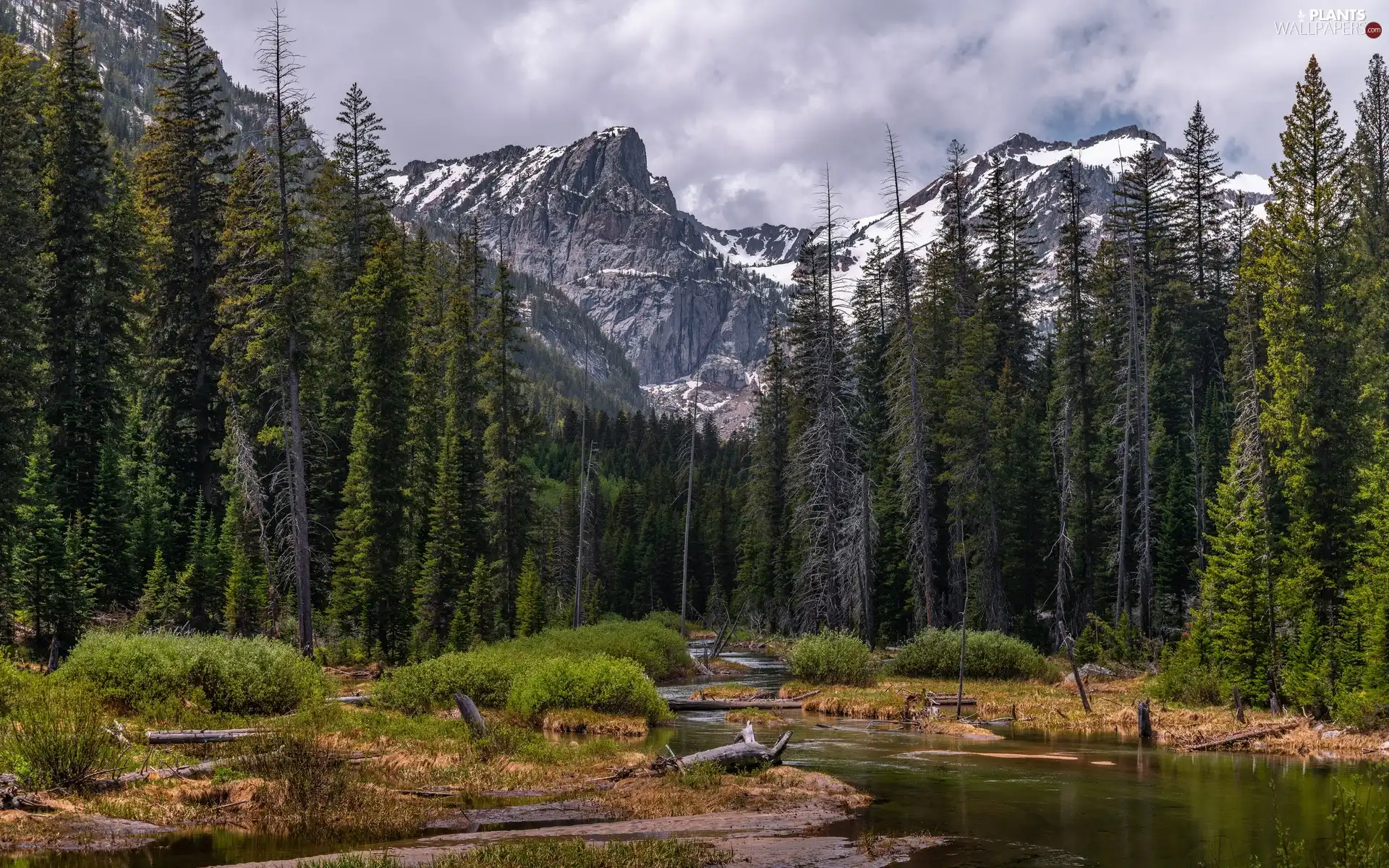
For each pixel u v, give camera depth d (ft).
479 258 229.04
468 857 39.47
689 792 55.98
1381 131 167.53
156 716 67.31
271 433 127.24
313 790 50.29
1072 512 172.96
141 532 144.56
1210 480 168.96
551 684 87.56
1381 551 91.86
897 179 156.97
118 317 156.76
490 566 163.84
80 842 42.29
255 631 130.00
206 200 164.35
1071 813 52.11
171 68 166.20
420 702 87.25
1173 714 92.12
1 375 116.16
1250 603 97.71
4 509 114.93
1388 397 127.13
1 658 73.87
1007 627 169.58
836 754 73.67
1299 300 113.80
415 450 174.40
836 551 171.22
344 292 177.58
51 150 151.53
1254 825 48.80
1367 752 73.15
